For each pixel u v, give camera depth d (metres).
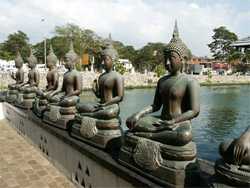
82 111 5.30
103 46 52.44
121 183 3.81
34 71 9.33
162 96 3.83
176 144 3.21
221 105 22.56
